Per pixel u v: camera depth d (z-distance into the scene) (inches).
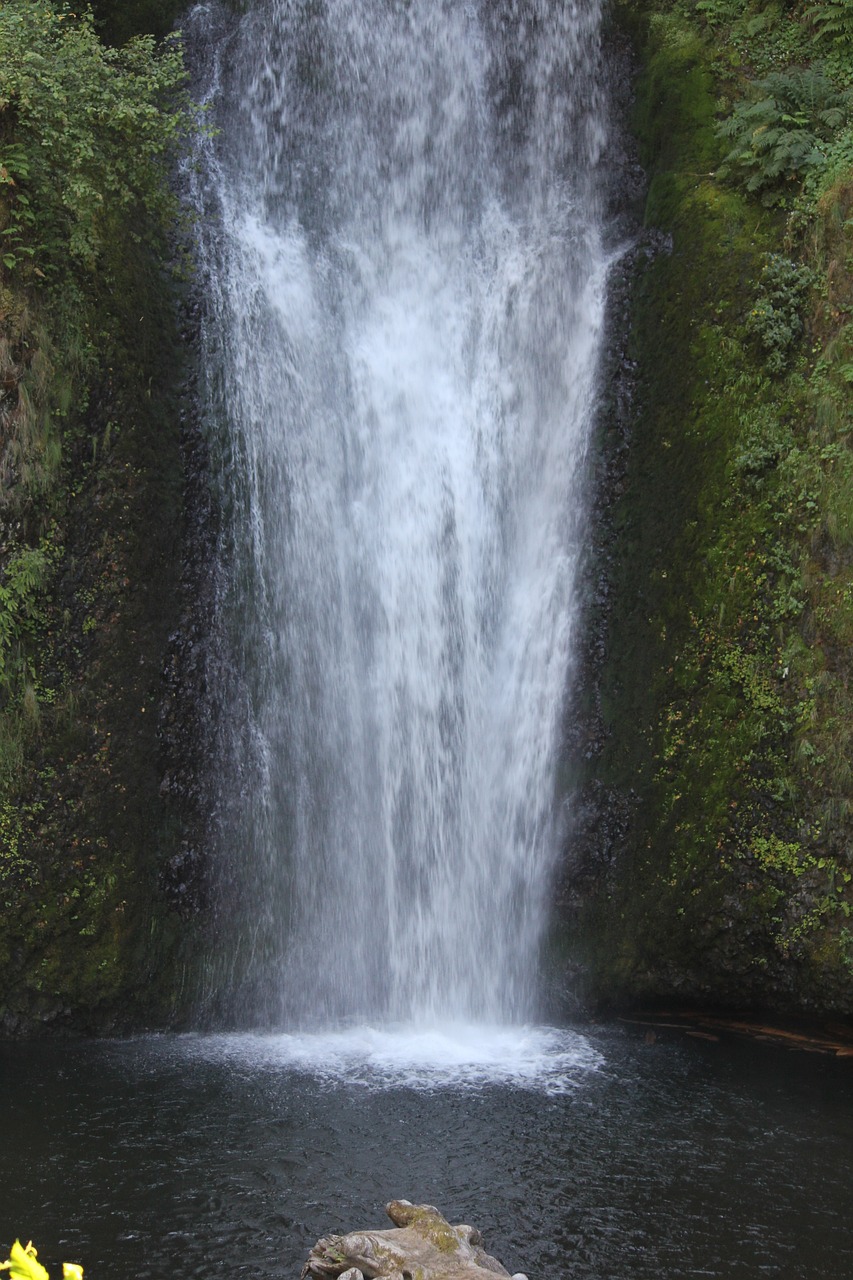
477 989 500.7
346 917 500.7
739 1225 319.0
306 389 538.6
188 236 530.0
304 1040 460.8
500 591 540.1
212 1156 349.4
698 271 509.7
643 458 519.5
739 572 477.4
